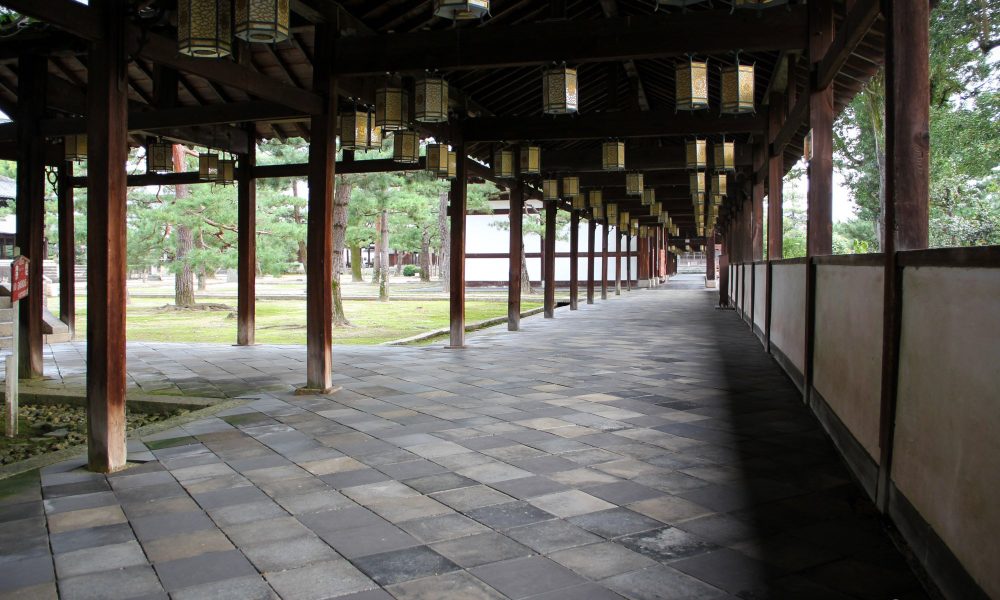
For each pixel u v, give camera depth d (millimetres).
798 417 5695
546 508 3586
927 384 2842
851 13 4570
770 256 9688
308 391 6828
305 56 8281
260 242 15578
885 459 3408
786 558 2969
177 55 5004
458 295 10305
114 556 3049
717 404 6230
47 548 3139
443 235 32969
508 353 9805
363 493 3850
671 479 4062
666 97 12031
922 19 3340
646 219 27234
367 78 7750
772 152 9523
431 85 6754
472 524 3377
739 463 4383
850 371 4367
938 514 2656
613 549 3072
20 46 7828
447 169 9773
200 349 10422
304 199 16219
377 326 15234
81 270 38062
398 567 2904
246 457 4602
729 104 6285
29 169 7949
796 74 8477
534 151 9820
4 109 9438
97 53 4309
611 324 14391
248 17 4348
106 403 4301
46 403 7270
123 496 3846
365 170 10602
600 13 8695
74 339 11891
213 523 3426
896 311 3303
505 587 2717
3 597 2674
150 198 18766
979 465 2279
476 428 5359
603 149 9672
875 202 9797
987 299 2254
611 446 4805
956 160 7047
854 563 2916
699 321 15070
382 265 24000
